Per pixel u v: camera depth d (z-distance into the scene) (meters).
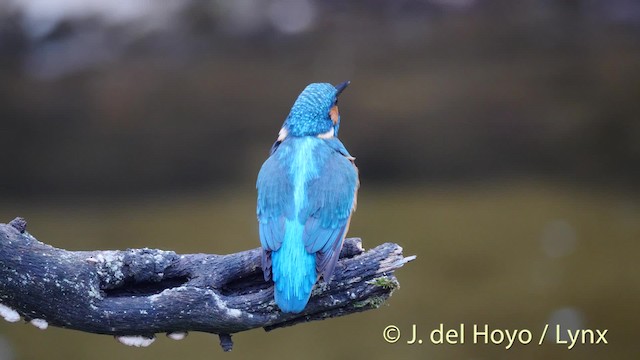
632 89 14.62
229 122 14.73
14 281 5.86
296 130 7.14
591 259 11.52
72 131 14.74
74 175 14.57
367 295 6.20
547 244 11.94
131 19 15.43
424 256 11.68
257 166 14.48
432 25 15.28
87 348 10.48
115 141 14.67
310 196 6.45
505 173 14.37
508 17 15.31
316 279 6.14
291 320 6.24
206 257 6.27
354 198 6.68
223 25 15.42
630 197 13.55
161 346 10.47
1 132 14.64
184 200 14.13
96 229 12.99
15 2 15.31
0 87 14.86
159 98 14.83
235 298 6.13
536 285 10.84
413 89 14.62
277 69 15.05
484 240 12.16
